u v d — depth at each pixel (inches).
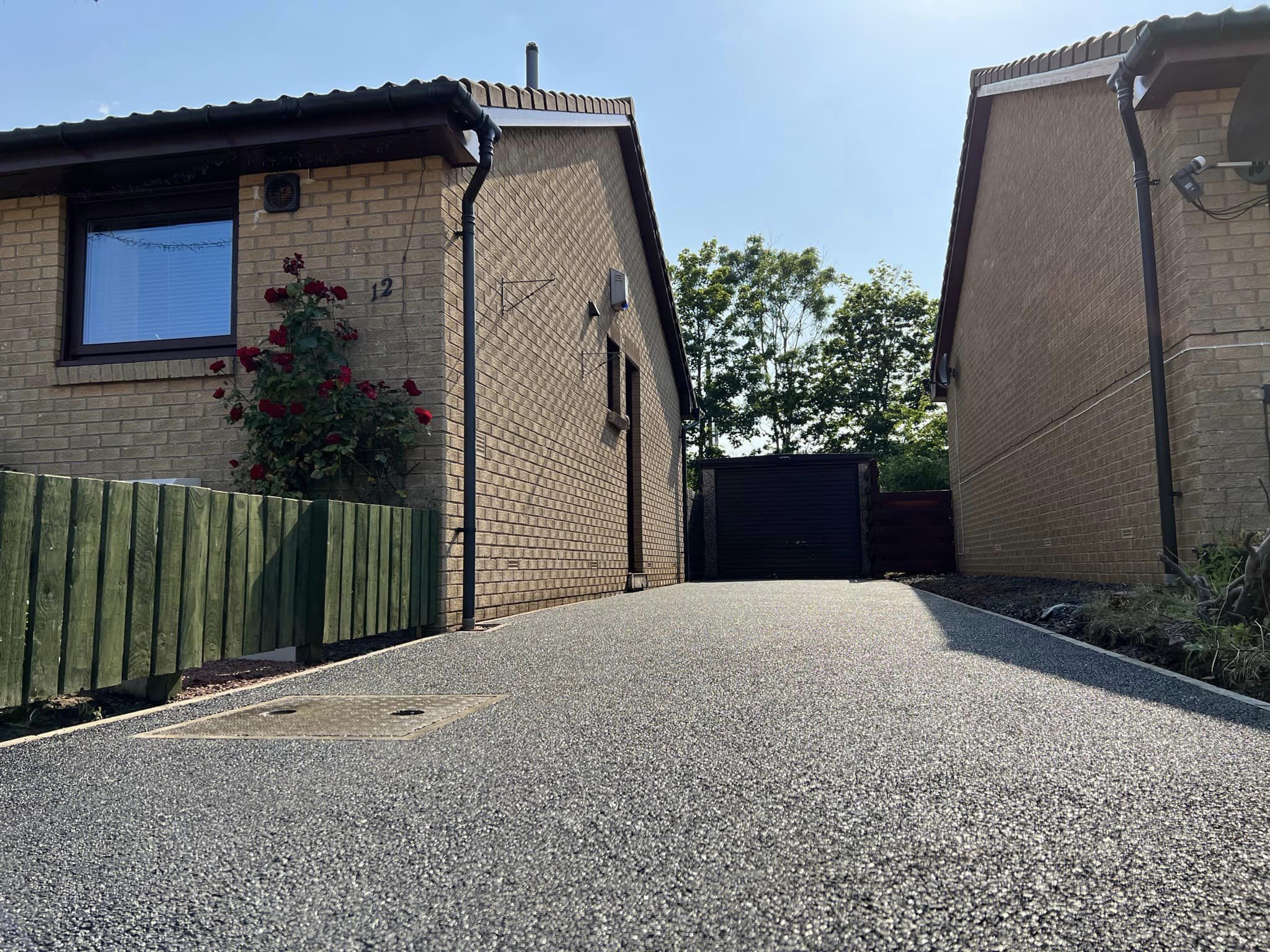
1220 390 225.0
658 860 60.5
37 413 244.8
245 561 145.9
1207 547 214.8
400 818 71.4
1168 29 215.0
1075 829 64.4
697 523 722.2
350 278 232.8
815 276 1192.2
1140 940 47.4
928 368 1189.1
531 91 292.7
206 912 54.3
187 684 149.6
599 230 405.4
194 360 237.1
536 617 252.8
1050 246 358.9
